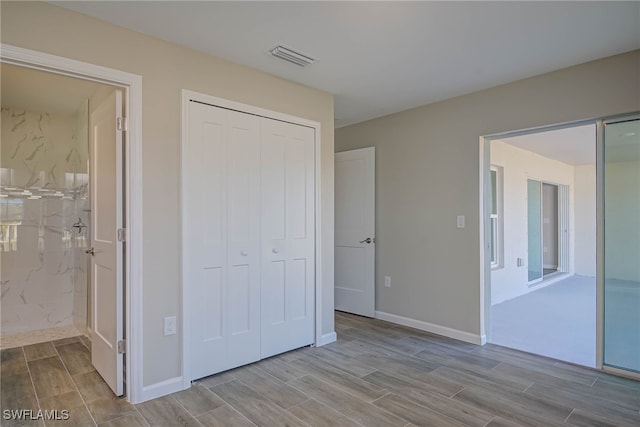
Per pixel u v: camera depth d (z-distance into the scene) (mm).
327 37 2373
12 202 3627
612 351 2746
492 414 2150
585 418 2109
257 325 2902
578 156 6355
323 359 2979
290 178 3129
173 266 2432
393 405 2250
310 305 3277
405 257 3920
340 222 4523
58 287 3848
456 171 3508
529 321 4129
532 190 6441
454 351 3160
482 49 2535
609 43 2449
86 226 3506
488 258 3439
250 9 2049
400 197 3969
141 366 2283
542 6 2012
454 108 3525
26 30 1909
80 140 3717
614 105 2646
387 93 3420
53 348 3207
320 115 3350
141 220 2287
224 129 2697
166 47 2410
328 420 2086
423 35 2344
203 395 2369
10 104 3471
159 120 2373
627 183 2701
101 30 2150
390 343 3365
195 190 2531
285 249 3088
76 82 2820
